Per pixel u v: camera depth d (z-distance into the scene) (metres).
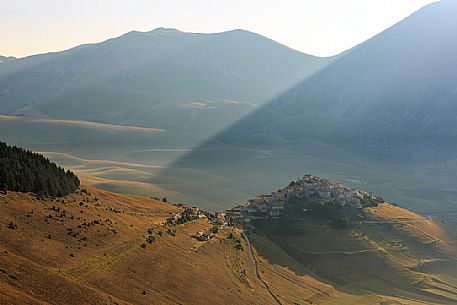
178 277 169.50
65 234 160.62
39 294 110.00
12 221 153.38
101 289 132.75
